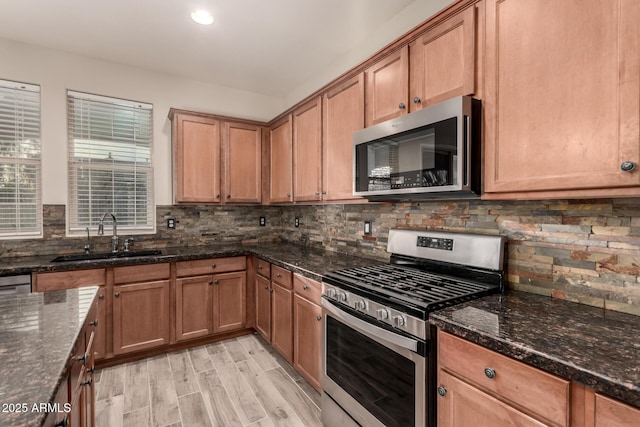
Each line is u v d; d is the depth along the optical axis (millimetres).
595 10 1011
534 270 1455
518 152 1221
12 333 1015
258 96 3699
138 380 2295
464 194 1456
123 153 3021
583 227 1300
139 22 2289
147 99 3084
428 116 1477
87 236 2826
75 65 2783
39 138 2676
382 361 1417
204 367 2486
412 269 1925
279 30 2391
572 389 823
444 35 1509
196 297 2801
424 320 1214
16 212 2609
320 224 3068
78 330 1047
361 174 1936
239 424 1848
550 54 1122
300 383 2270
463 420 1096
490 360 1008
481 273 1583
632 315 1164
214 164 3086
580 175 1047
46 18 2244
